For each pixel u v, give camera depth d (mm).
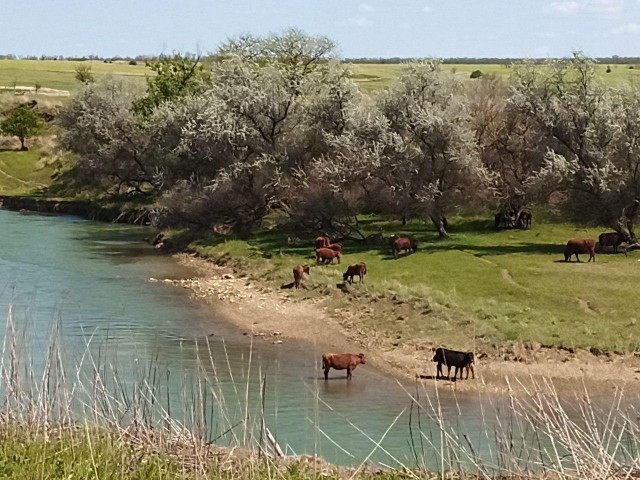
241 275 44969
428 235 51969
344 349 31438
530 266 41188
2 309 35062
